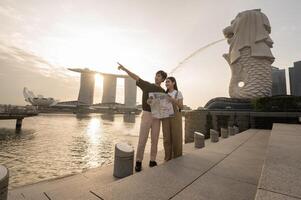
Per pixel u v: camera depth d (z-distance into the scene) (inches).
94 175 203.2
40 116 4891.7
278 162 134.6
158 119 198.8
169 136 205.2
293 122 739.4
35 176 452.1
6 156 697.6
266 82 1962.4
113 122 3673.7
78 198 104.3
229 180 138.7
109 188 116.5
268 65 1987.0
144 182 127.3
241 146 298.5
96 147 958.4
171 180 132.6
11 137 1285.7
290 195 80.3
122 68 194.7
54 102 7706.7
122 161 197.0
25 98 7194.9
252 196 113.0
